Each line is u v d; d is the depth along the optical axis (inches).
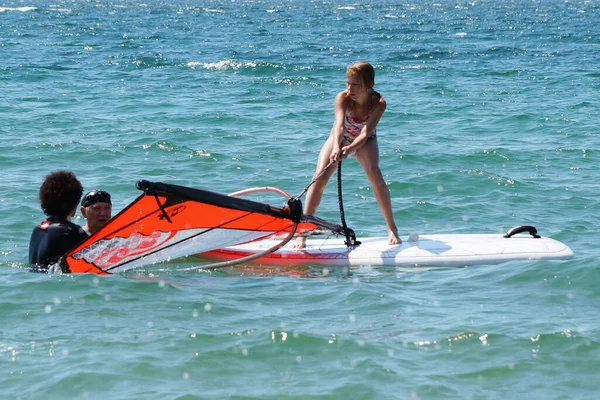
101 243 411.2
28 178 674.8
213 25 2878.9
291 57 1802.4
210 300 377.1
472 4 5093.5
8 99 1145.4
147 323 345.1
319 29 2701.8
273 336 330.6
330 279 424.2
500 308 369.4
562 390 287.6
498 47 2068.2
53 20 3029.0
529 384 291.7
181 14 3646.7
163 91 1278.3
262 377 295.9
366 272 442.0
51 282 391.2
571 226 558.3
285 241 441.1
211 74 1512.1
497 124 997.2
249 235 446.9
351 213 588.4
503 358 312.3
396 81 1439.5
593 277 405.7
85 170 719.7
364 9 4345.5
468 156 791.1
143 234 417.4
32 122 956.6
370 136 467.5
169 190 401.1
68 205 426.3
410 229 553.0
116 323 344.5
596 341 325.7
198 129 931.3
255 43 2132.1
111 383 288.8
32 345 320.2
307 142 864.9
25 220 537.3
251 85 1370.6
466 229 554.3
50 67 1562.5
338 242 484.4
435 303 378.9
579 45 2134.6
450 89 1327.5
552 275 412.8
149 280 408.2
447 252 459.8
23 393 282.5
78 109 1074.7
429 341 328.5
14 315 350.3
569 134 924.6
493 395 283.7
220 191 658.8
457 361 310.7
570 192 657.6
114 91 1263.5
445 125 992.2
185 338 328.5
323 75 1505.9
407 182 683.4
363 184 666.8
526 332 335.9
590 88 1348.4
